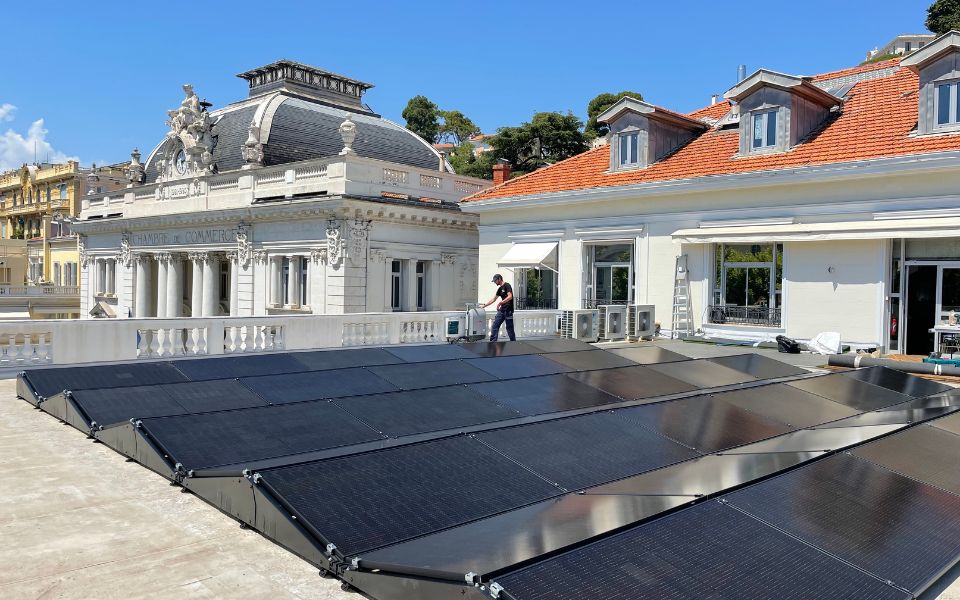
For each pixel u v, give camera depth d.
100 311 48.94
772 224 21.20
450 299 36.16
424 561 4.40
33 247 84.69
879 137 20.27
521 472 6.54
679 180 22.83
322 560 5.08
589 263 26.59
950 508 5.88
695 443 8.00
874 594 4.27
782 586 4.22
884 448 7.28
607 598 3.88
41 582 4.87
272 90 43.69
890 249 19.66
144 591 4.79
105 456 8.02
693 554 4.47
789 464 6.35
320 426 8.25
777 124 22.12
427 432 8.33
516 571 4.05
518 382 11.39
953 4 51.28
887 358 16.89
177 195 40.97
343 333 19.81
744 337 22.16
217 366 11.70
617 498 5.65
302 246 32.97
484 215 29.77
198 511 6.36
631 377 12.50
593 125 75.50
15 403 10.91
